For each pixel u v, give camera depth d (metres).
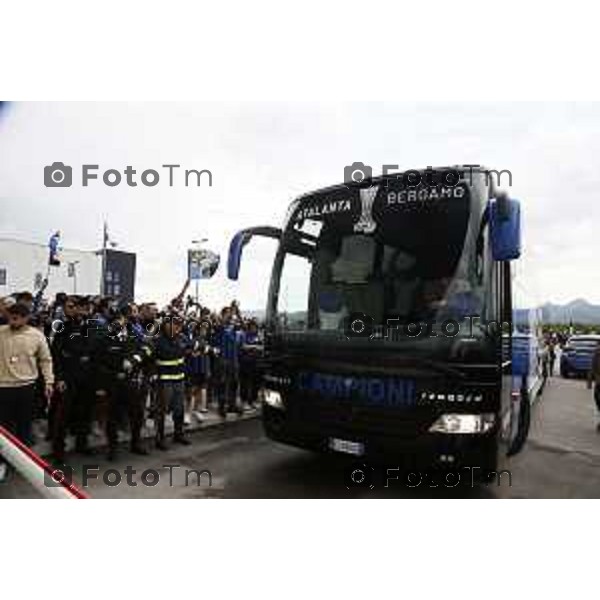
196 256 9.37
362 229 5.07
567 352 18.67
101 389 5.92
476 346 4.30
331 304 5.04
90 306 6.83
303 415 5.00
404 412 4.44
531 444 7.52
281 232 5.72
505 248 4.21
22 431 5.08
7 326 5.08
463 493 5.09
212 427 7.95
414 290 4.65
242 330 9.53
